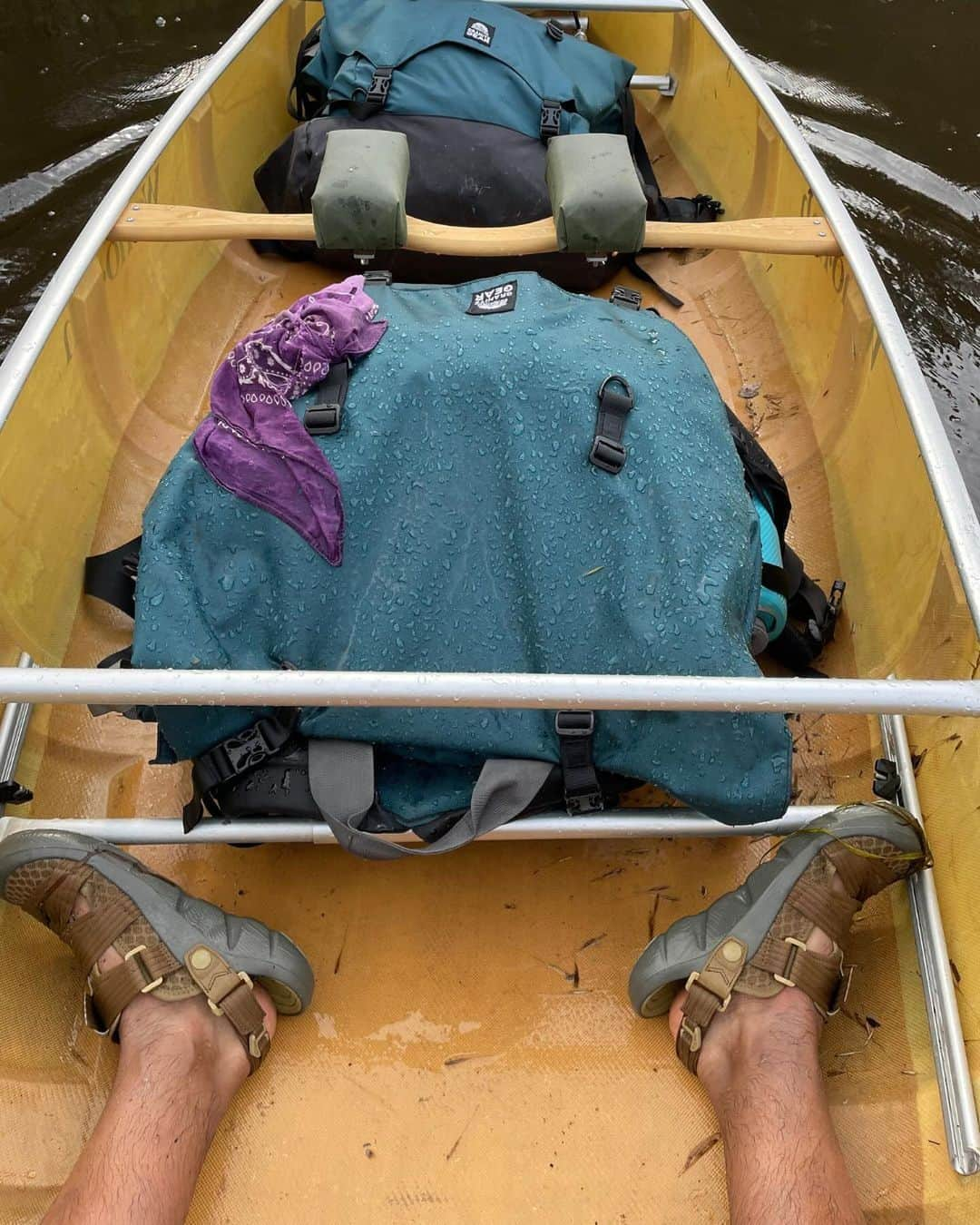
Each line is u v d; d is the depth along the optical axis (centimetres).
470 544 103
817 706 85
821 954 98
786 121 171
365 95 174
